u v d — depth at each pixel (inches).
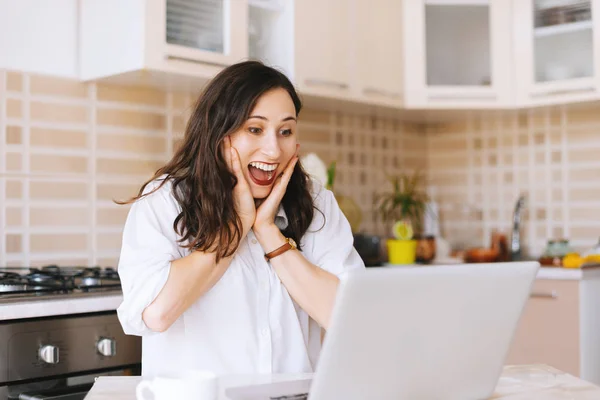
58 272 83.2
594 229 130.3
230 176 54.1
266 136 54.6
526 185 138.0
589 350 112.0
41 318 70.5
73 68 95.9
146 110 102.2
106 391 44.6
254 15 102.9
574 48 120.6
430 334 38.9
